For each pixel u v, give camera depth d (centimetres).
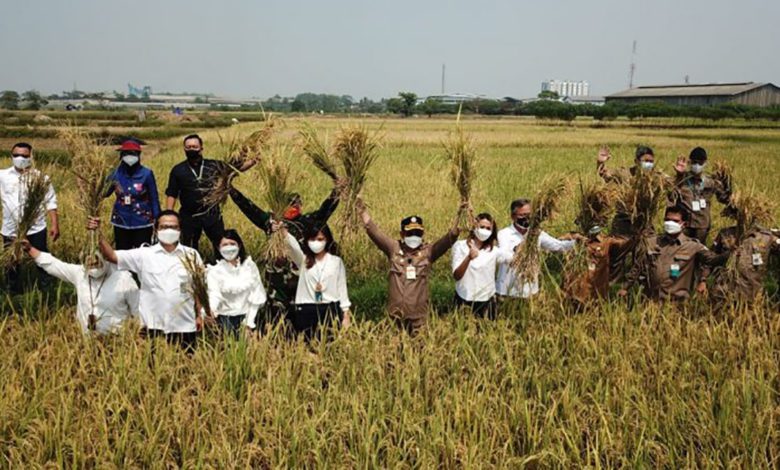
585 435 545
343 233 703
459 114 734
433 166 2273
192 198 928
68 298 862
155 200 941
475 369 622
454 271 773
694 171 1003
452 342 680
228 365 593
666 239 817
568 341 686
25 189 694
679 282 816
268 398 544
